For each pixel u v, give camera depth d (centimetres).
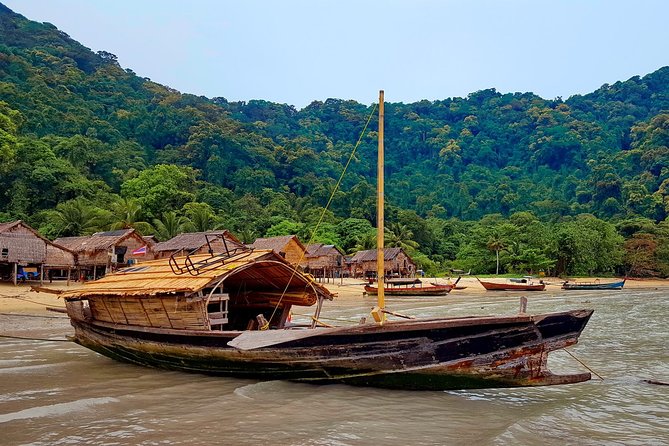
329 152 13662
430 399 980
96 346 1434
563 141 14662
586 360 1506
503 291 5472
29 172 5800
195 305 1139
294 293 1346
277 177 10775
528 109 17338
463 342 923
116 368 1329
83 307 1511
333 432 792
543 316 921
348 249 7469
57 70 11081
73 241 4372
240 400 973
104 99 10838
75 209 5069
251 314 1502
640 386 1170
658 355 1594
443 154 15188
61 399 1002
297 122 16450
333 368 1005
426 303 3828
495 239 7369
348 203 9494
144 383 1141
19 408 938
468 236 9256
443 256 8700
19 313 2519
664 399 1053
